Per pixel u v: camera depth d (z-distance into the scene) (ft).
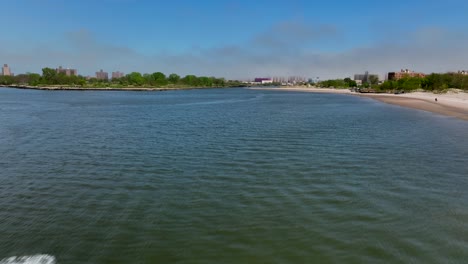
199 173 62.08
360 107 234.17
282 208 45.37
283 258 33.22
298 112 193.26
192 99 348.18
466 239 36.55
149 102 287.28
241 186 54.49
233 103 285.84
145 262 32.65
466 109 207.92
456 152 79.97
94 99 326.85
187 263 32.48
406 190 52.60
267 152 79.77
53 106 230.48
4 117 157.28
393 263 32.17
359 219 41.81
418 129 118.62
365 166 67.10
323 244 35.78
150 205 46.62
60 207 46.01
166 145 88.33
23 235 38.11
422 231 38.50
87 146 87.20
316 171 63.41
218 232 38.60
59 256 33.83
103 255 33.96
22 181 57.41
